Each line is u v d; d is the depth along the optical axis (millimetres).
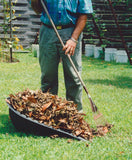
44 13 3676
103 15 11609
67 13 3572
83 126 3439
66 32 3619
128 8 11672
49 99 3490
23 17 11312
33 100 3398
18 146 3047
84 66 8672
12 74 6980
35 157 2811
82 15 3607
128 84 6516
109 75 7434
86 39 11547
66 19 3572
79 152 2959
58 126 3307
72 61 3713
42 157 2809
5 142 3141
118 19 11641
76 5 3582
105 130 3615
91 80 6738
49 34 3650
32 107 3365
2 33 10984
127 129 3746
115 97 5297
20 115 3305
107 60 9930
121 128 3758
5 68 7812
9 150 2938
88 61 9664
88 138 3369
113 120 4035
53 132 3299
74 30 3600
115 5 11539
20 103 3432
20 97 3547
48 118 3307
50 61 3742
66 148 3023
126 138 3451
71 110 3410
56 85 3982
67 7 3551
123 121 4008
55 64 3787
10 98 3580
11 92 5297
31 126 3305
